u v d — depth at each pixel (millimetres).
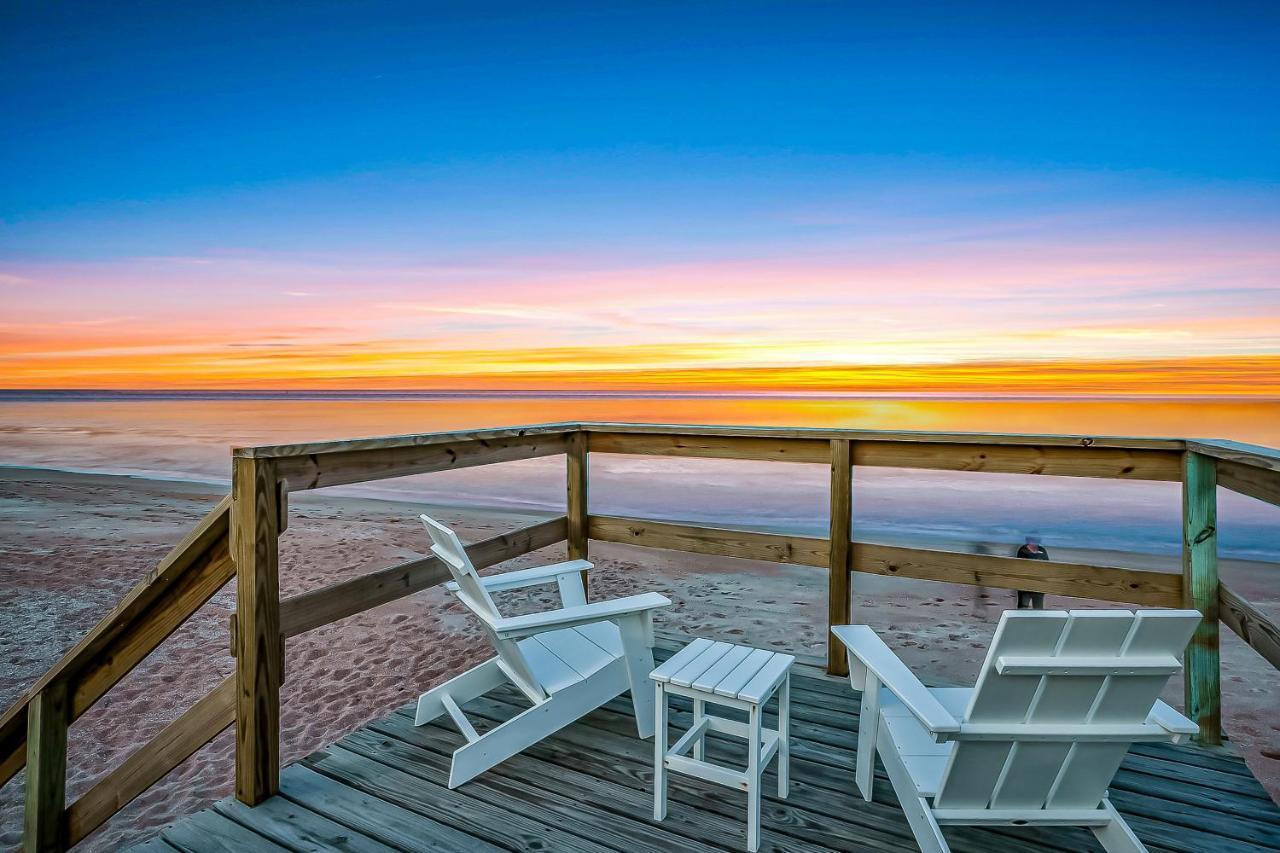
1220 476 2369
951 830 1979
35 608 6148
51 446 22500
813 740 2547
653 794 2199
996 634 1430
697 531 3453
